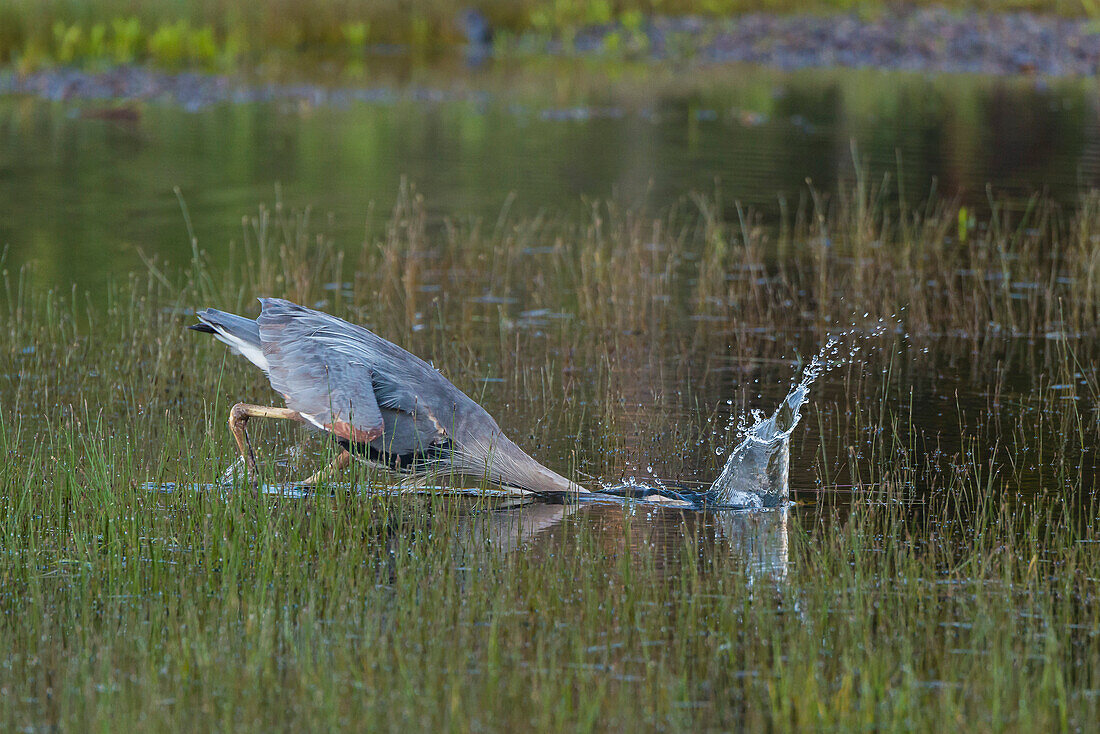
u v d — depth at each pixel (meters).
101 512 14.87
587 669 11.87
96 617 12.86
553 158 40.78
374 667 11.69
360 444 16.03
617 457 18.16
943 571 14.13
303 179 37.12
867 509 16.09
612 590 13.59
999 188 36.44
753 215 33.88
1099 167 39.25
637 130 46.31
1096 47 67.12
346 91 53.25
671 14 77.62
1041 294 27.17
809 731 10.79
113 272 27.08
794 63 65.12
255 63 58.53
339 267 26.66
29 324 23.41
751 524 15.71
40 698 11.23
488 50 66.62
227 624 12.53
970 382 21.67
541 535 15.32
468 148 42.31
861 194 30.91
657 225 30.38
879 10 76.88
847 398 20.86
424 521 15.79
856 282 27.12
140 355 22.11
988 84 58.53
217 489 15.34
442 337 23.89
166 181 36.34
